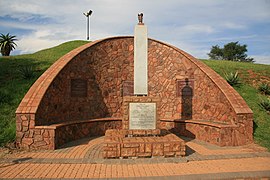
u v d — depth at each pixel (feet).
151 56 40.86
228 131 27.99
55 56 58.44
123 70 40.14
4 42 78.23
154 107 27.43
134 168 20.06
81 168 19.97
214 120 32.50
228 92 30.81
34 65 47.80
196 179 17.80
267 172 19.07
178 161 21.90
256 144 28.30
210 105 33.30
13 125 27.91
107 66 38.70
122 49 40.32
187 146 27.99
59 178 17.61
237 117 28.32
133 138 24.61
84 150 25.54
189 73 36.99
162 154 22.98
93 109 36.70
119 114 39.40
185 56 37.60
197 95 35.70
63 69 32.07
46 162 21.39
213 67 53.42
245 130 28.48
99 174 18.51
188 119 35.70
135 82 28.17
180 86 37.86
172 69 38.99
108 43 39.01
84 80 35.63
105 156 22.38
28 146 25.26
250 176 18.49
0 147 24.45
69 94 33.35
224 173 18.79
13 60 51.52
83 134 33.35
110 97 38.81
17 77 40.29
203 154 24.30
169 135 26.89
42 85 28.66
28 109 25.67
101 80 37.93
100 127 35.91
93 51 37.11
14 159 22.02
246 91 41.91
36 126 25.58
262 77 48.96
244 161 22.16
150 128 27.25
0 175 18.17
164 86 39.55
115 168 20.04
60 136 27.66
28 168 19.84
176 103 38.17
